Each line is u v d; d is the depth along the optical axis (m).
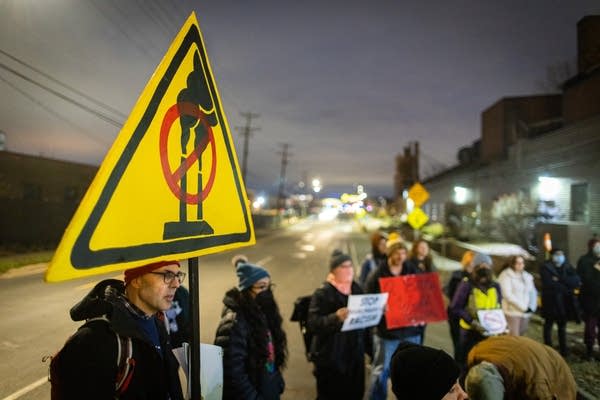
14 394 4.93
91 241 1.30
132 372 1.64
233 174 2.10
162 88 1.64
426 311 5.23
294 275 15.95
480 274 5.34
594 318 6.61
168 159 1.65
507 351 2.81
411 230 33.03
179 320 3.80
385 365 4.98
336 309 4.29
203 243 1.83
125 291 1.85
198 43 1.88
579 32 18.61
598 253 6.74
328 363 4.09
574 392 2.74
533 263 12.65
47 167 27.98
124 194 1.43
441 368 1.89
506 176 21.25
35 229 23.80
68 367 1.54
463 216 25.31
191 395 1.85
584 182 14.50
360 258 23.98
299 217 103.81
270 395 3.10
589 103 16.19
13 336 7.07
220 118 2.01
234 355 2.89
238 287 3.14
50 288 11.14
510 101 25.17
